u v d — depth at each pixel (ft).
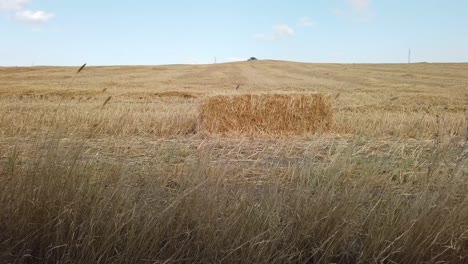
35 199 9.91
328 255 9.58
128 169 12.30
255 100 30.30
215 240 9.38
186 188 10.16
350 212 10.02
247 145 22.59
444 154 12.68
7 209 9.91
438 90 75.61
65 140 14.53
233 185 11.93
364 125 31.81
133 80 103.96
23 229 9.74
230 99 30.04
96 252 9.38
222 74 134.21
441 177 11.14
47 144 12.53
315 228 9.93
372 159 12.66
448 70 151.74
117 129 28.04
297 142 24.77
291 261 9.62
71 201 9.83
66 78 111.34
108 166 11.85
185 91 67.46
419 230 9.73
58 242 9.52
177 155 15.97
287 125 30.71
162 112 37.01
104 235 9.39
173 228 9.68
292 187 11.31
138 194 10.53
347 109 45.98
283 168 15.30
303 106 30.66
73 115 30.48
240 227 9.63
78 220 9.73
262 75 129.70
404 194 10.91
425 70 152.76
